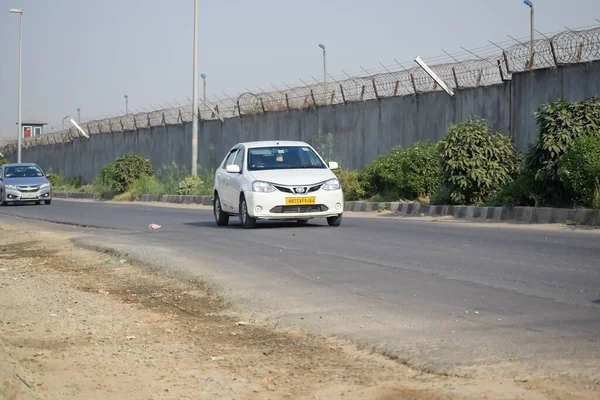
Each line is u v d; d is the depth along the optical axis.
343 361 5.94
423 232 15.15
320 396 5.03
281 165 17.39
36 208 31.06
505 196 18.52
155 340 6.99
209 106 36.84
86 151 54.00
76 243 15.41
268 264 11.08
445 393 4.92
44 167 62.94
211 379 5.56
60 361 6.24
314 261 11.22
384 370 5.62
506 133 22.27
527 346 5.96
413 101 26.06
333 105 29.88
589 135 17.03
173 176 40.09
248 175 16.95
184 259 12.02
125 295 9.62
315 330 7.01
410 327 6.84
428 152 22.97
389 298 8.24
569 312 7.21
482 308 7.54
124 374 5.80
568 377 5.12
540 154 17.80
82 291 10.03
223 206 18.34
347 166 29.23
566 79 20.28
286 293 8.81
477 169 19.64
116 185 41.91
